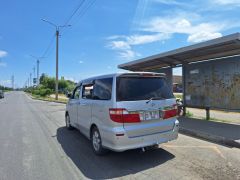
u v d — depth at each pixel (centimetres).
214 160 588
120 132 546
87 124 703
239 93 971
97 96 645
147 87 598
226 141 742
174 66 1370
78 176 509
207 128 919
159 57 1190
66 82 8425
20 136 907
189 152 657
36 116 1531
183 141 780
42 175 517
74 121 873
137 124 565
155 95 600
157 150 679
